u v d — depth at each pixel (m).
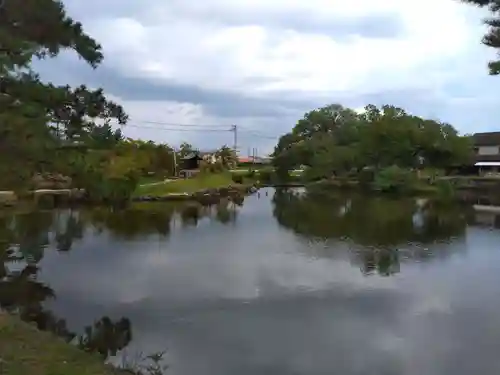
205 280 20.64
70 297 18.05
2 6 13.66
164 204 53.84
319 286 19.72
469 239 31.00
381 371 11.98
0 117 13.26
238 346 13.38
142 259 25.00
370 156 74.62
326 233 34.00
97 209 45.41
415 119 75.19
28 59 13.59
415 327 14.99
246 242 30.38
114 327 14.73
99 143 15.73
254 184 89.44
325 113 108.19
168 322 15.34
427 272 22.16
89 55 15.17
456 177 73.19
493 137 89.81
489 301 17.62
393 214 45.09
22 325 11.46
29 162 14.16
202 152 115.19
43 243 29.23
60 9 14.62
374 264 23.81
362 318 15.81
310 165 92.56
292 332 14.52
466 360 12.62
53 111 15.04
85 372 9.12
